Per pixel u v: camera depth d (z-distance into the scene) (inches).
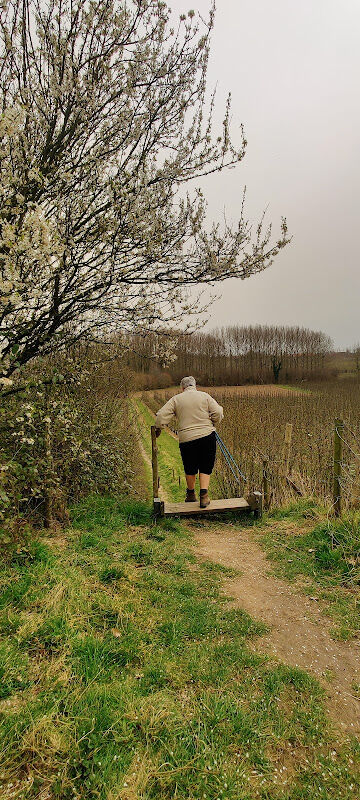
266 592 150.3
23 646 105.9
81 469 217.6
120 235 180.4
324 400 1026.1
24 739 80.0
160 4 166.6
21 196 144.1
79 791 73.6
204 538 205.8
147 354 256.1
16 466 140.9
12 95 163.2
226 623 128.2
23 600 122.7
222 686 101.9
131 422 407.8
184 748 83.1
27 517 182.9
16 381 176.4
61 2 157.8
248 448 414.6
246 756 83.6
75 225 184.5
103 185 184.1
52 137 176.4
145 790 75.0
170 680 102.7
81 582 139.3
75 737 83.0
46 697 90.4
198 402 230.4
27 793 72.5
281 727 91.4
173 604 137.0
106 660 106.2
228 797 74.9
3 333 162.2
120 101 183.9
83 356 255.9
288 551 183.3
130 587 143.5
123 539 188.4
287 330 2561.5
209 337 2235.5
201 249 204.4
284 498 274.7
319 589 152.1
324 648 119.9
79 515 211.9
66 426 185.5
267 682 104.3
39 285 166.7
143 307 219.3
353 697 101.9
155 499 218.1
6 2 150.3
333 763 83.6
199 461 231.9
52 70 166.1
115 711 89.5
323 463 321.4
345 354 2554.1
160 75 179.0
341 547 172.1
